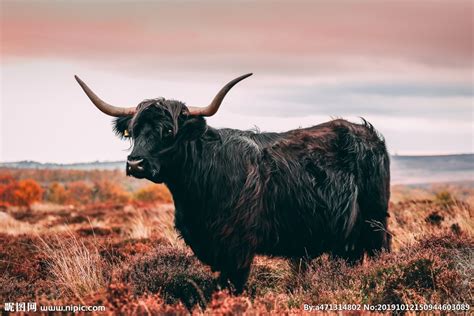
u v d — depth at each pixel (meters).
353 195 10.18
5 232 19.06
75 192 76.19
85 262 10.82
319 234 10.06
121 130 9.80
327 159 10.13
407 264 9.08
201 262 9.88
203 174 9.38
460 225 13.80
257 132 10.32
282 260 11.27
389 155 10.88
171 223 17.09
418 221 14.69
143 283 9.72
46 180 105.94
